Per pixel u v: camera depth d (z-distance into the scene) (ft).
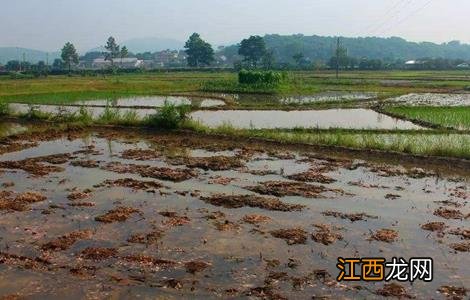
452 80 227.40
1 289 26.14
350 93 163.53
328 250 31.35
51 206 39.29
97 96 142.92
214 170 52.21
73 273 27.86
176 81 218.79
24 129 80.23
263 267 28.84
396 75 279.08
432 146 59.82
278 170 52.42
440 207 40.32
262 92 163.22
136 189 44.21
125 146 66.08
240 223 35.88
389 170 52.65
